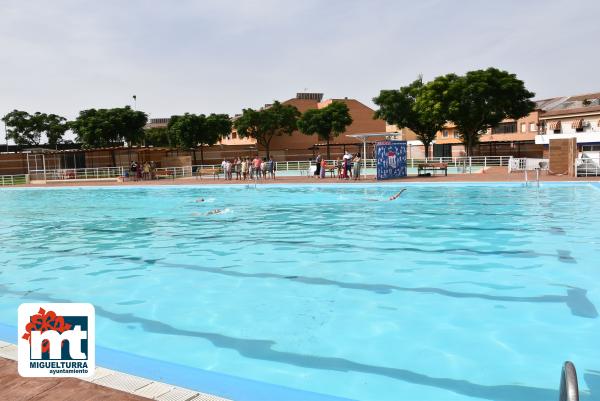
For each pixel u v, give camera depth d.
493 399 3.70
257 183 25.95
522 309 5.69
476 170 35.47
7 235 12.34
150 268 8.33
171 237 11.43
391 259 8.51
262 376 4.18
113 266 8.56
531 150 50.56
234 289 6.89
